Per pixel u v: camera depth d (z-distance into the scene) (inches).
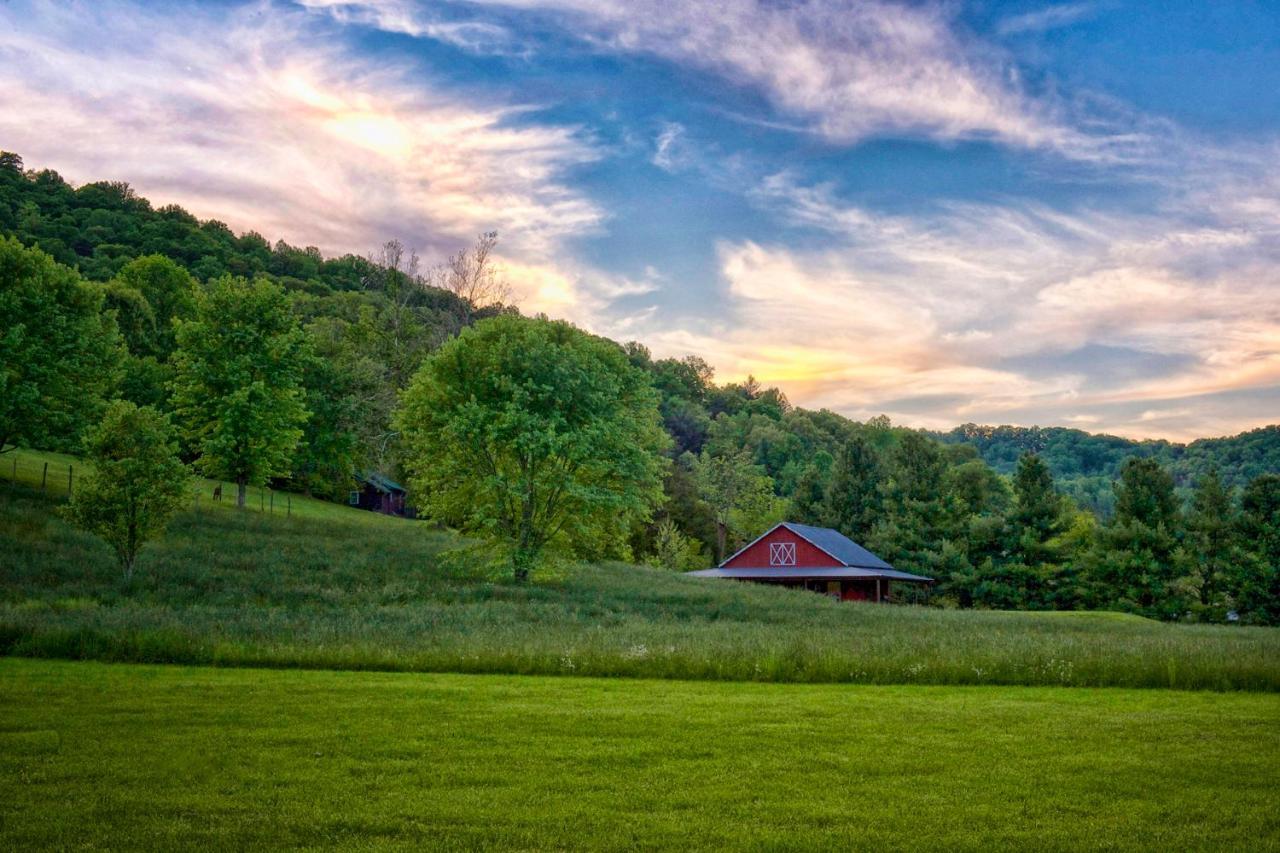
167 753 458.6
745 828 356.8
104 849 324.2
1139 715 590.9
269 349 2165.4
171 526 1802.4
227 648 806.5
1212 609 2600.9
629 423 1818.4
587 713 575.8
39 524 1582.2
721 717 569.3
